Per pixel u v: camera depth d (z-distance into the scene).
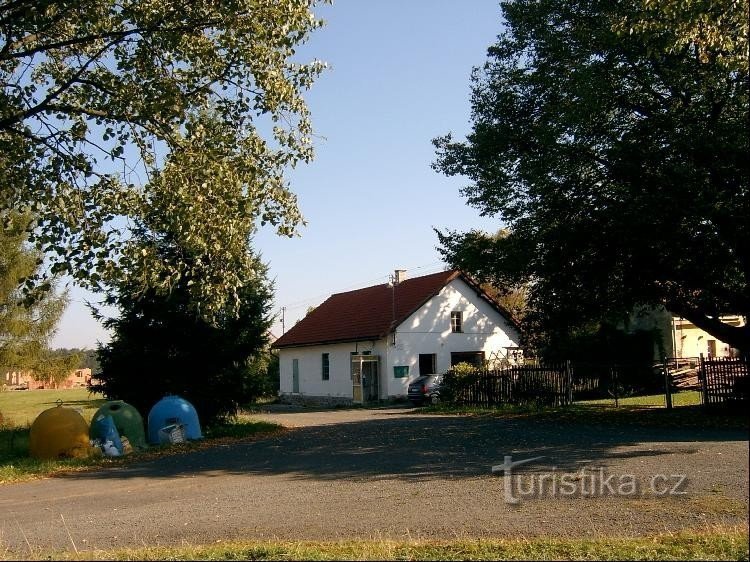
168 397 19.97
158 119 12.65
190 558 6.39
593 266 20.09
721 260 17.91
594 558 6.25
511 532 7.63
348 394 42.34
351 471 12.68
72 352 30.08
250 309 22.31
